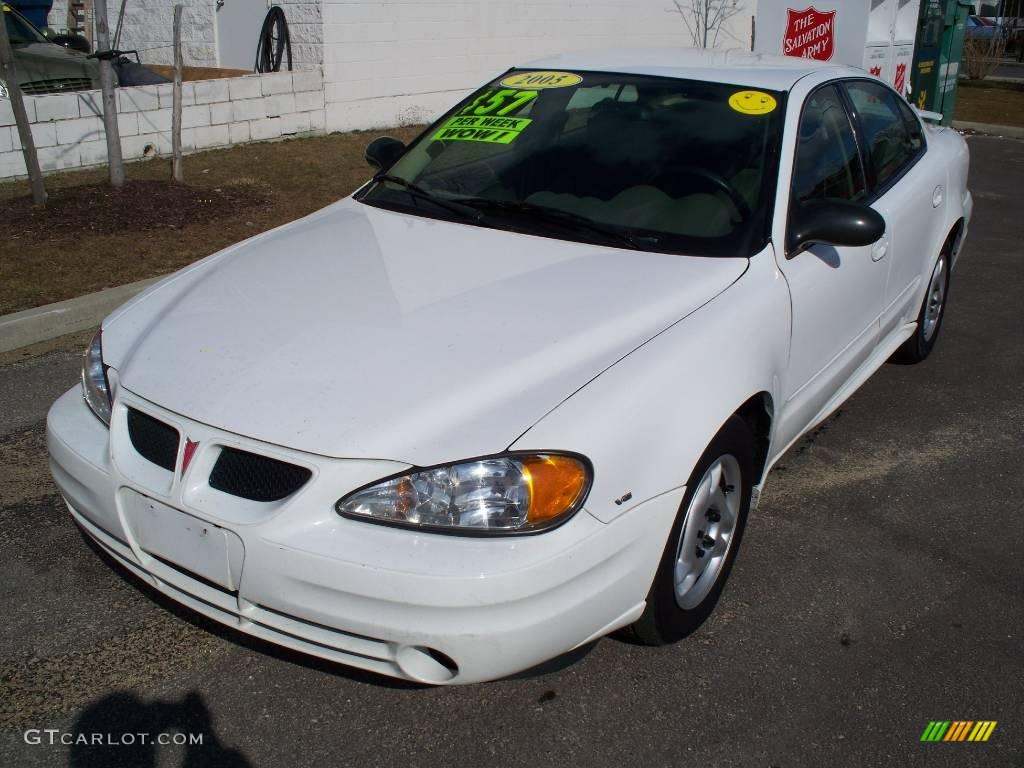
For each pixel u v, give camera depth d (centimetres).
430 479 230
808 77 392
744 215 330
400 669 237
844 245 328
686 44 1546
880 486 403
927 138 507
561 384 252
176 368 266
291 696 272
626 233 330
